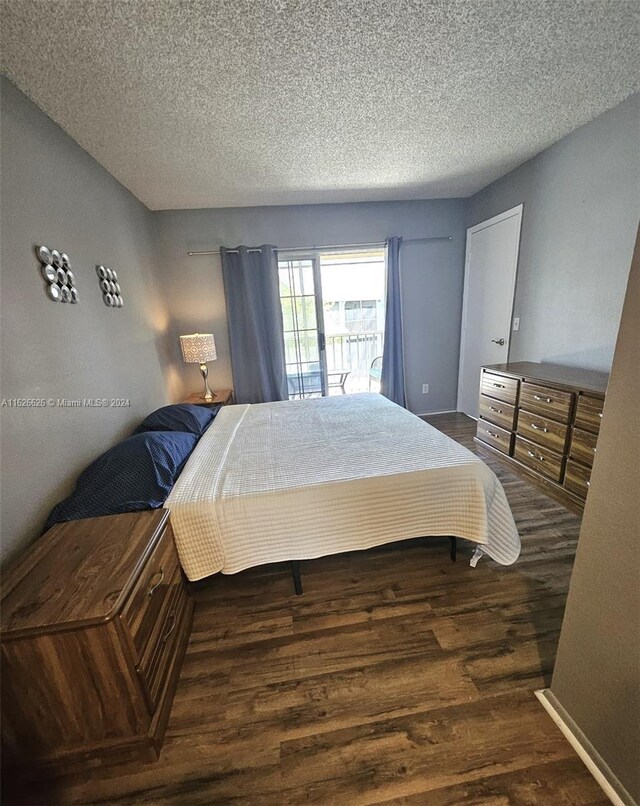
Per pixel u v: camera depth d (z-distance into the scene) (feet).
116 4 3.80
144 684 3.28
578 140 7.57
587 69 5.51
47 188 5.41
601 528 2.91
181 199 9.80
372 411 8.29
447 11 4.25
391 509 5.08
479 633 4.53
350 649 4.42
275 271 11.39
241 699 3.90
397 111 6.38
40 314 4.87
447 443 6.05
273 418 8.27
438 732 3.47
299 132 6.82
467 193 11.52
